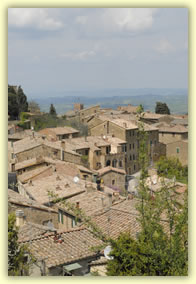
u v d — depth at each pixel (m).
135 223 20.67
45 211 27.20
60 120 105.62
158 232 15.45
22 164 47.59
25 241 18.17
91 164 67.94
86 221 18.44
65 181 36.34
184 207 15.80
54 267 16.73
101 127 83.06
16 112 103.00
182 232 15.63
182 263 14.70
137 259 14.76
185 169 70.38
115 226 20.78
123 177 55.59
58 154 54.28
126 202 24.23
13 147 57.44
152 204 16.69
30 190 33.91
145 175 16.20
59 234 19.23
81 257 17.48
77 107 136.50
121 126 78.25
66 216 26.91
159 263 14.66
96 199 27.56
